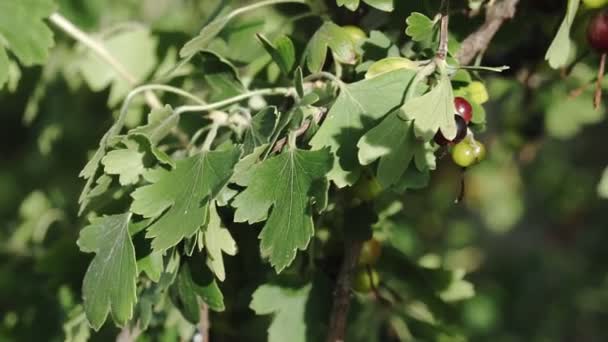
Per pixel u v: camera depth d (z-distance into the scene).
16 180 1.16
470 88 0.56
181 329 0.61
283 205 0.54
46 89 0.78
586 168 1.08
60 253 0.65
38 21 0.61
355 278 0.60
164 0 0.87
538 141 0.81
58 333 0.70
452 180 0.82
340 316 0.59
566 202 1.09
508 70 0.65
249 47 0.61
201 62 0.60
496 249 1.18
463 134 0.54
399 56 0.56
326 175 0.53
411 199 0.72
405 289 0.62
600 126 1.06
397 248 0.62
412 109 0.53
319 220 0.59
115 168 0.55
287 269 0.60
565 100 0.78
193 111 0.59
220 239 0.54
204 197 0.54
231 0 0.61
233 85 0.58
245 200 0.54
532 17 0.62
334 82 0.55
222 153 0.55
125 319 0.54
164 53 0.71
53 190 0.78
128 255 0.55
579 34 0.59
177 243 0.54
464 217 1.10
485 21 0.58
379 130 0.53
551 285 1.14
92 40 0.69
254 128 0.55
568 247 1.15
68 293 0.65
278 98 0.59
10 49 0.62
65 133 0.84
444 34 0.55
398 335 0.65
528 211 1.17
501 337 1.10
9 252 0.74
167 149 0.60
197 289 0.57
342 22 0.60
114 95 0.71
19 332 0.71
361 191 0.58
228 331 0.64
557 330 1.12
